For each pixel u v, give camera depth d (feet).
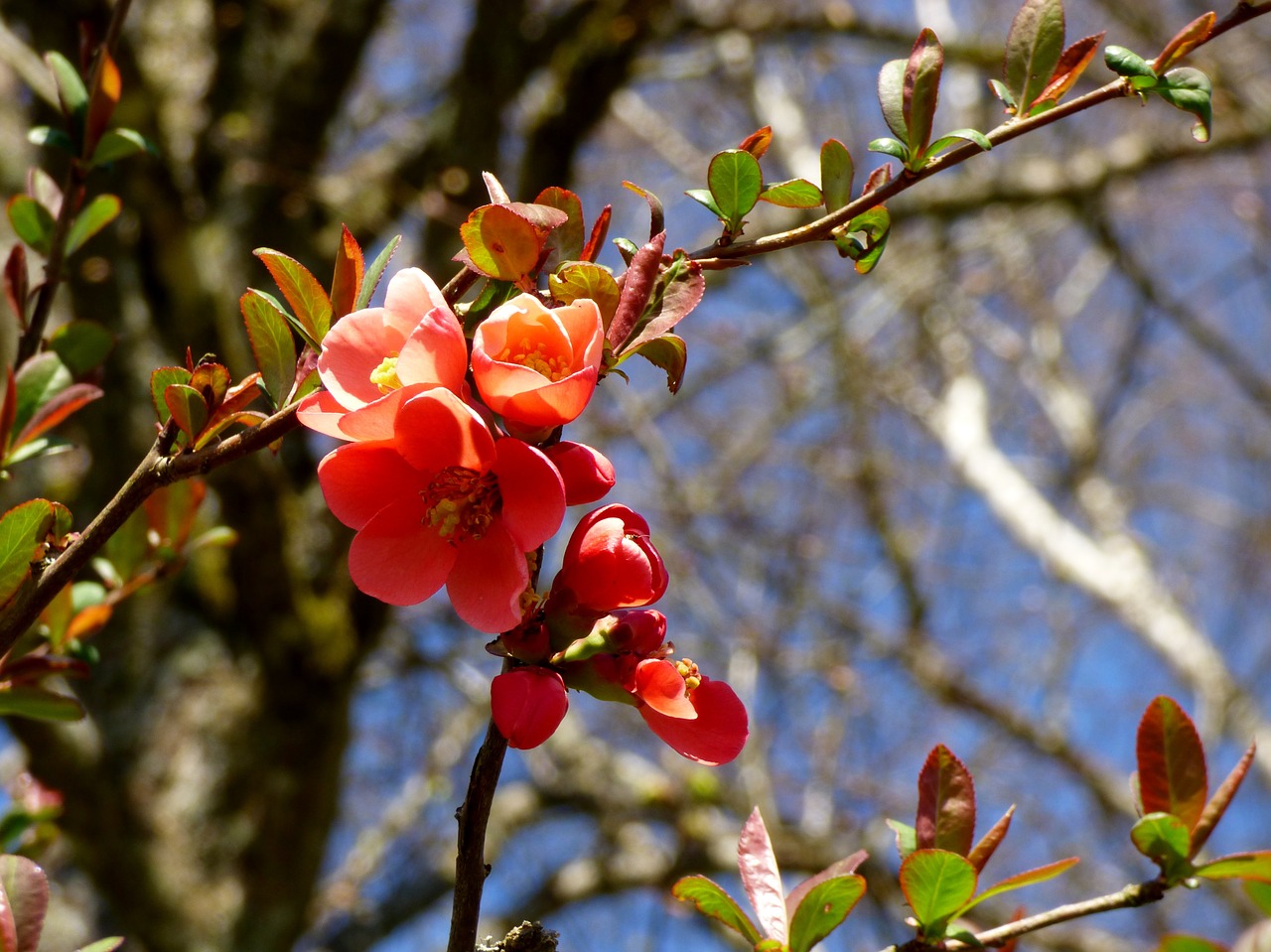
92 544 4.17
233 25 16.78
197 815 13.73
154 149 6.08
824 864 19.88
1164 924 24.18
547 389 3.43
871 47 25.67
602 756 21.81
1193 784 4.41
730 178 4.37
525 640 3.60
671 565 24.25
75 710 5.53
